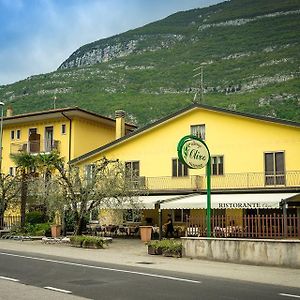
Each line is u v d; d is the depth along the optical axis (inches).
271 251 719.1
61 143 1788.9
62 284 523.5
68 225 1375.5
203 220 868.6
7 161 1915.6
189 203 1155.9
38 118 1839.3
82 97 5383.9
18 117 1846.7
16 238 1296.8
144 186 1412.4
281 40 6092.5
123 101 5142.7
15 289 486.3
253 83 5064.0
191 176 1449.3
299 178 1289.4
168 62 6776.6
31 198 1457.9
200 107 1473.9
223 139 1432.1
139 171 1572.3
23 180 1421.0
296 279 590.2
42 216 1485.0
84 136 1813.5
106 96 5423.2
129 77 6127.0
